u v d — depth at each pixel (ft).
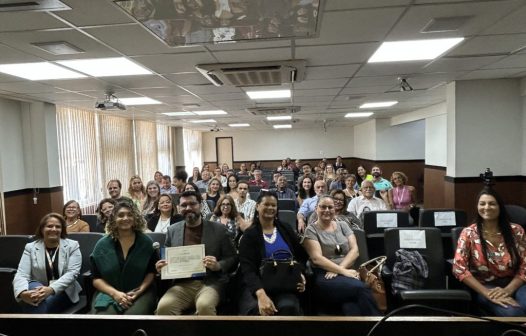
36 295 7.25
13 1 6.17
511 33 8.70
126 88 14.60
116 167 24.99
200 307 7.29
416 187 33.30
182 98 17.67
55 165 18.24
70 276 7.95
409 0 6.59
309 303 7.89
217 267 7.91
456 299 6.11
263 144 46.24
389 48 9.75
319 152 45.50
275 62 10.64
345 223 9.25
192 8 6.39
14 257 9.19
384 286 8.20
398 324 3.22
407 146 33.37
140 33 7.94
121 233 8.05
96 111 21.84
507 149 15.52
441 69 12.80
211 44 8.66
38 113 17.51
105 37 8.17
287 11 6.63
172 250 7.70
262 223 8.13
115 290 7.52
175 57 9.96
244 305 7.40
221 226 8.66
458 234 8.39
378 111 26.71
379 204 14.46
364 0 6.49
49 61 10.13
